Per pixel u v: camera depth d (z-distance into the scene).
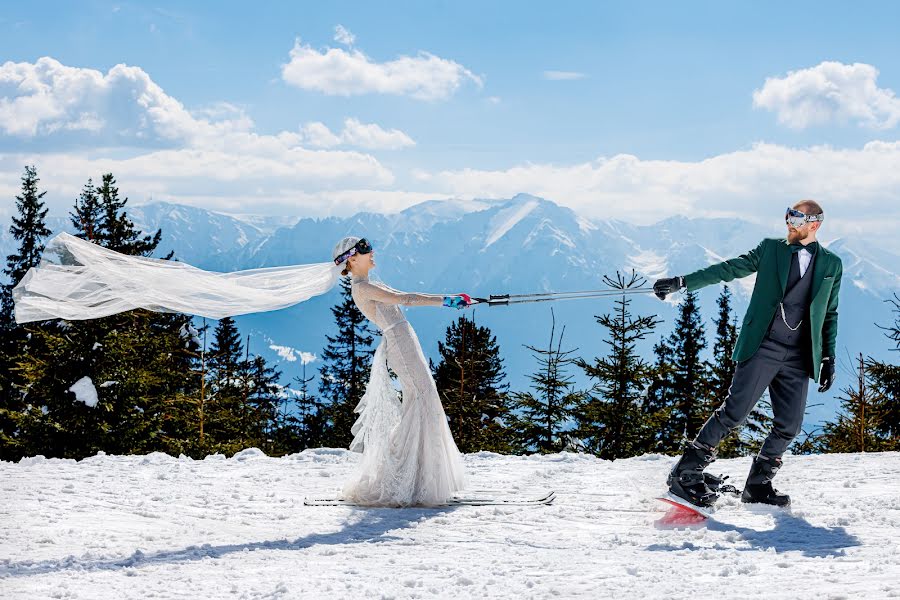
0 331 31.64
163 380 24.38
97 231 31.14
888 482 7.72
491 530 6.08
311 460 9.54
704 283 6.63
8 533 5.75
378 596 4.25
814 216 6.30
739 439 24.23
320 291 7.46
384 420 7.16
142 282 7.04
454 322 34.09
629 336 24.91
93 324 21.97
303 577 4.68
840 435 25.64
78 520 6.26
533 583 4.50
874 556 5.02
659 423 25.30
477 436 27.58
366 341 41.50
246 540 5.75
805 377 6.48
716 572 4.67
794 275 6.36
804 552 5.19
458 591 4.37
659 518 6.43
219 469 8.96
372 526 6.25
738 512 6.59
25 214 39.22
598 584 4.46
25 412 21.75
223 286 7.23
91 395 21.45
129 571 4.77
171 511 6.74
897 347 26.56
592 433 24.88
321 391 41.53
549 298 7.05
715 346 31.91
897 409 24.97
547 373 24.75
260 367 36.97
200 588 4.43
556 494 7.49
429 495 7.04
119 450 22.09
